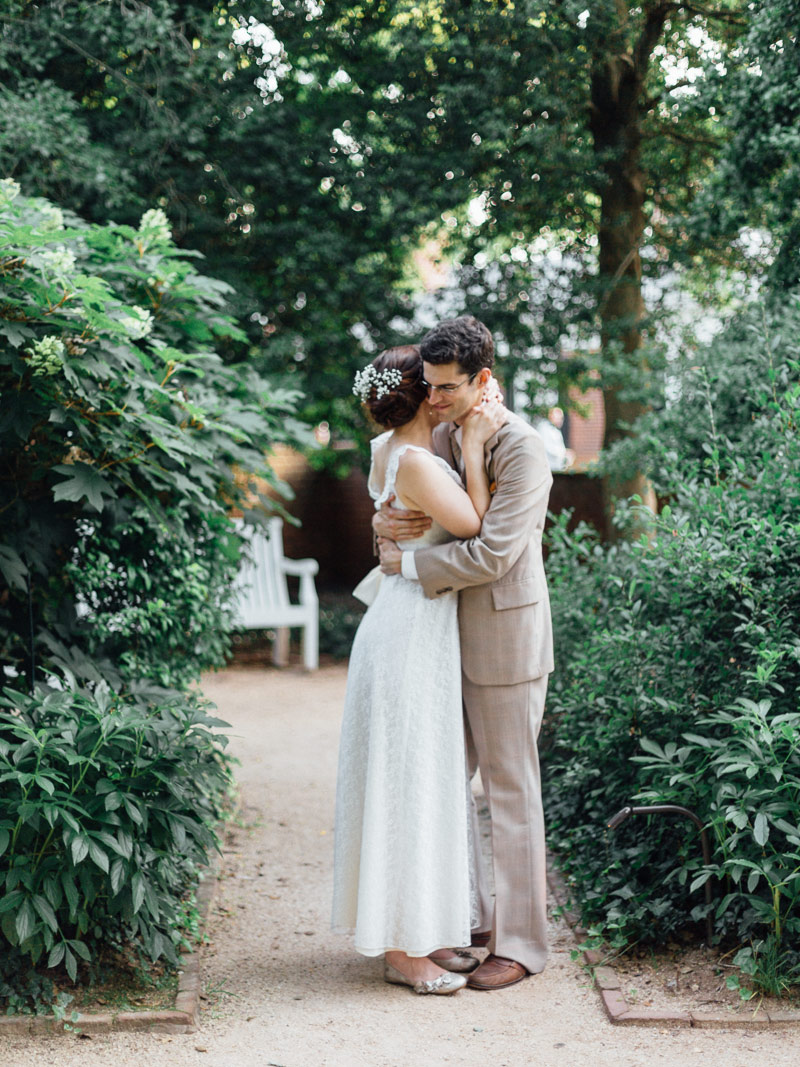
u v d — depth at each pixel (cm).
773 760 284
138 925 285
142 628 389
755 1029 263
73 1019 269
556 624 464
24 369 322
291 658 893
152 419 329
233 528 435
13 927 271
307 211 765
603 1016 275
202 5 711
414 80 714
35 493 361
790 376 418
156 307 393
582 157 704
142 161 696
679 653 344
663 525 347
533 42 679
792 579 323
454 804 294
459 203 728
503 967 298
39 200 365
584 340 768
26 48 655
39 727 302
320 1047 261
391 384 299
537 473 293
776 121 486
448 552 291
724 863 283
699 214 552
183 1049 260
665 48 728
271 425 474
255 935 339
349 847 301
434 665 296
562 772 436
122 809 286
